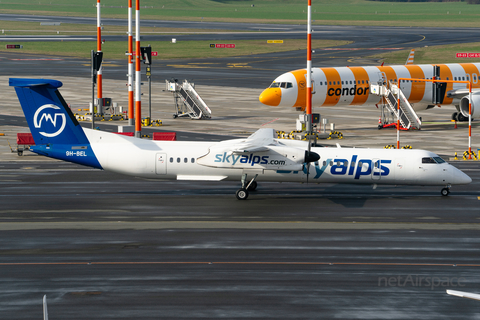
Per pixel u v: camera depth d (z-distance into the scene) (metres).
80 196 150.25
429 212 136.25
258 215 132.75
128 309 80.81
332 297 85.25
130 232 118.25
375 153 151.50
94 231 118.81
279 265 98.50
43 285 89.31
